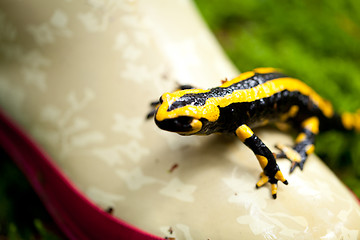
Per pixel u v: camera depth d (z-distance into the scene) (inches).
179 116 9.8
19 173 14.0
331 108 13.3
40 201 13.6
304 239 10.3
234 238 10.4
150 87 12.1
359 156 14.9
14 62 13.1
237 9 19.8
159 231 10.9
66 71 12.6
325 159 15.1
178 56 12.4
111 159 11.9
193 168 11.2
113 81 12.3
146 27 12.5
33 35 12.8
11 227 12.8
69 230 12.4
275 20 19.4
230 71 12.9
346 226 10.5
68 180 12.1
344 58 18.3
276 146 11.4
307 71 16.8
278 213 10.5
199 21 13.7
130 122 12.0
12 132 13.1
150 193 11.3
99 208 11.6
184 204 10.9
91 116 12.3
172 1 13.2
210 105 10.2
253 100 10.9
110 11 12.6
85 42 12.6
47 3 12.7
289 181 10.9
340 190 11.1
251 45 17.9
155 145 11.6
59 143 12.4
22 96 12.9
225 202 10.7
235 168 11.0
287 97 11.6
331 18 19.7
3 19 12.9
